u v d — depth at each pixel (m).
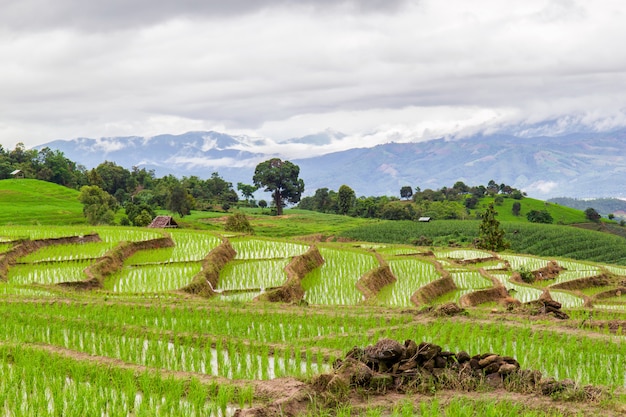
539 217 177.88
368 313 28.95
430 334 24.58
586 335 24.67
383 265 51.62
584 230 141.25
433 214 173.88
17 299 29.59
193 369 19.48
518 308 32.25
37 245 49.56
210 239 59.03
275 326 25.88
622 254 128.75
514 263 70.19
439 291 47.53
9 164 165.25
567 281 59.81
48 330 24.08
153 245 53.53
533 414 15.85
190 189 185.62
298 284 41.81
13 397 16.47
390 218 174.88
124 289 37.88
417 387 17.55
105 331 23.30
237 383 17.48
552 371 20.34
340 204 189.12
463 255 74.00
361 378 17.64
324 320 27.34
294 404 16.00
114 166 188.12
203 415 15.69
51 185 150.00
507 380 17.97
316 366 20.14
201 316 27.73
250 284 42.97
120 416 15.33
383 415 16.12
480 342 23.11
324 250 59.44
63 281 37.47
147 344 22.27
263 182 180.88
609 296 57.66
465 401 16.75
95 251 47.56
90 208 115.00
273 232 133.25
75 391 16.86
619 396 17.50
